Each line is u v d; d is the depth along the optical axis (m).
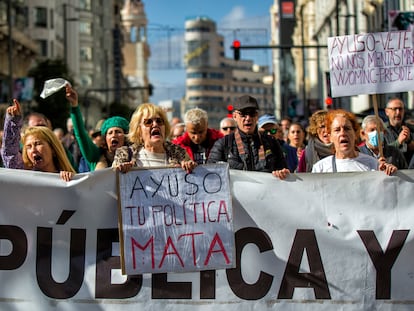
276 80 91.50
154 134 5.42
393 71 5.25
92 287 4.97
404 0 28.25
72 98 6.33
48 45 58.78
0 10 47.44
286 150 8.68
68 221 5.01
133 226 4.95
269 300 4.96
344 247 5.00
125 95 110.88
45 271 4.99
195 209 4.96
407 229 5.00
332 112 5.95
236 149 6.10
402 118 7.83
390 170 5.02
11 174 5.02
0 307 4.96
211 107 169.38
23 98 38.25
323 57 52.47
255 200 5.01
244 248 4.99
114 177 5.02
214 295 4.94
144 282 4.95
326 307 4.97
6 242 5.00
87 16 76.19
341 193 5.03
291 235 5.00
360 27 38.69
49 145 5.55
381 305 4.97
